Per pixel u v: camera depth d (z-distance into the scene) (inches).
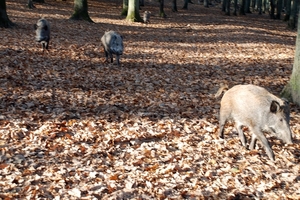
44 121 321.1
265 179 236.4
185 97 411.8
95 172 235.6
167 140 293.4
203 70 546.3
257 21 1514.5
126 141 288.8
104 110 357.1
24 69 470.9
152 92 426.0
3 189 212.4
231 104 268.5
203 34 931.3
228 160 260.1
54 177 228.7
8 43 595.8
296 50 391.9
